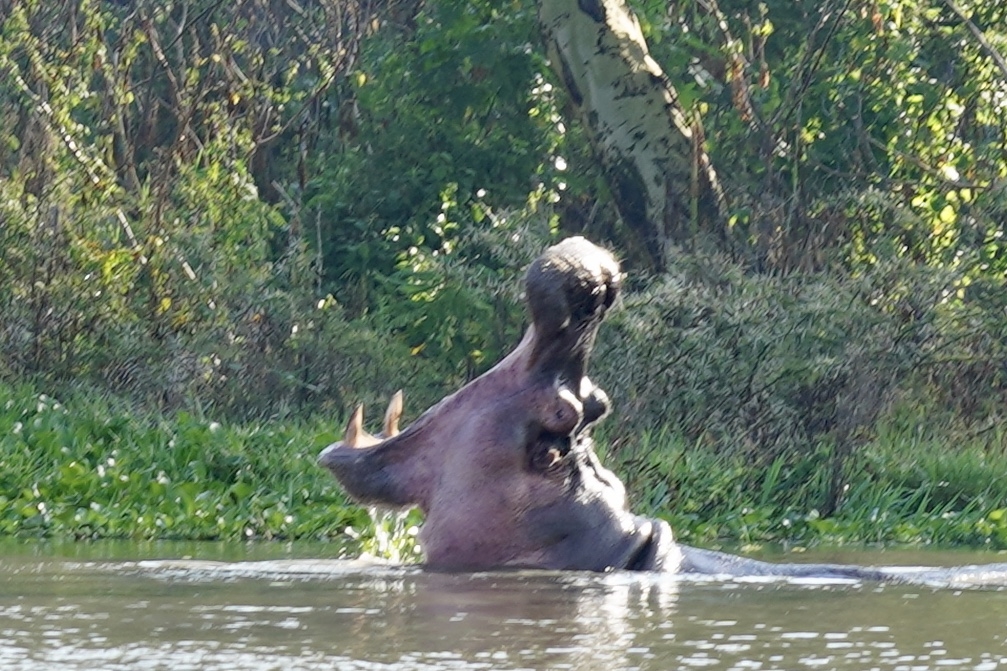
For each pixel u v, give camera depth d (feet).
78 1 219.00
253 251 192.44
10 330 163.53
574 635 45.62
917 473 139.95
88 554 82.64
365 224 213.66
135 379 161.17
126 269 171.73
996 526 120.57
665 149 189.37
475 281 174.70
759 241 193.36
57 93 189.57
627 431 138.62
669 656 42.24
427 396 171.63
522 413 62.28
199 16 231.30
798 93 206.80
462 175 213.25
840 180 209.77
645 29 212.84
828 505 132.67
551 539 62.95
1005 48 214.90
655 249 189.16
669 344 143.74
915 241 192.65
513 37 211.61
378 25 245.24
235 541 103.50
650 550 64.59
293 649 42.50
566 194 217.36
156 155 223.10
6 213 169.99
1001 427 155.33
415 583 58.65
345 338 173.27
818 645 44.86
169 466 129.49
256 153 241.76
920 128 214.28
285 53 253.03
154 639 44.24
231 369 165.78
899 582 63.57
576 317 60.59
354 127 239.09
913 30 215.51
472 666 39.83
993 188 193.26
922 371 156.87
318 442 136.98
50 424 138.31
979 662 42.29
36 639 44.27
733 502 127.85
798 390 142.41
